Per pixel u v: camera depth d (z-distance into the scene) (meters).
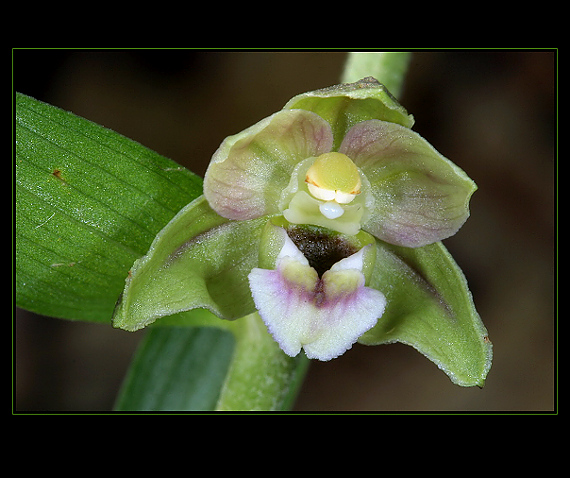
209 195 0.11
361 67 0.12
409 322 0.11
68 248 0.12
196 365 0.12
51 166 0.11
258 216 0.11
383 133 0.11
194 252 0.11
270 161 0.11
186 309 0.11
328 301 0.11
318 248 0.12
